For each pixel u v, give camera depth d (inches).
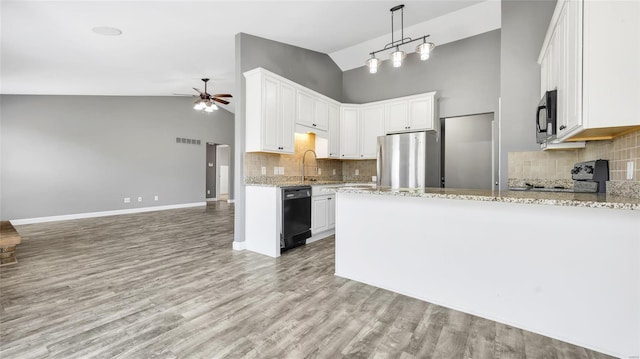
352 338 68.7
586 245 66.6
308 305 85.8
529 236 73.1
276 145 152.5
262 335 69.9
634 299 62.4
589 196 75.1
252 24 143.6
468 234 81.9
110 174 266.4
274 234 136.6
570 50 74.1
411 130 181.6
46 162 233.1
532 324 72.7
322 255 138.6
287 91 160.2
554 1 115.0
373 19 152.3
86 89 228.8
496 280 77.7
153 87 246.1
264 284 102.0
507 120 123.3
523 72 120.3
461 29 166.1
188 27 137.6
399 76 199.9
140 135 286.8
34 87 207.2
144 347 65.0
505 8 123.7
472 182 177.9
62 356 61.9
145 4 113.7
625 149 76.2
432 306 85.6
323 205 171.8
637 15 61.1
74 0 104.8
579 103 67.7
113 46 148.6
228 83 243.4
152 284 101.8
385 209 97.8
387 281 97.5
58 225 214.5
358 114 206.7
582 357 62.7
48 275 110.3
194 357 61.6
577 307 67.5
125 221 232.5
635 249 62.2
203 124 341.4
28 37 130.1
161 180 302.7
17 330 71.8
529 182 119.3
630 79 62.2
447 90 180.2
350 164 227.1
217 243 162.4
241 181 149.9
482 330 72.7
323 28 160.1
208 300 89.1
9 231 136.5
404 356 62.0
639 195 68.0
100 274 111.9
